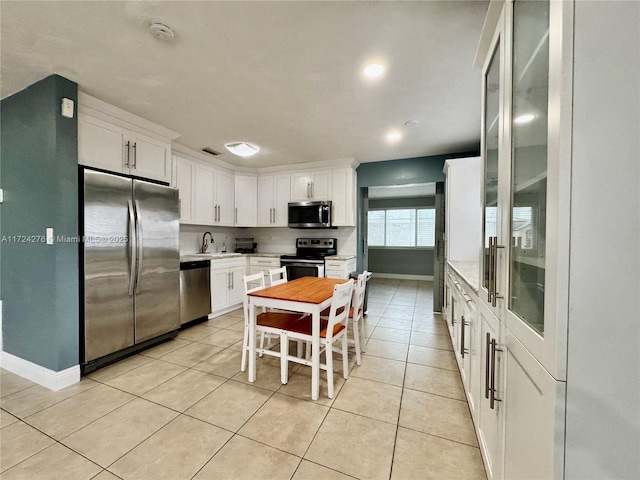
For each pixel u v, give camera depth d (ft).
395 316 13.34
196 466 4.58
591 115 2.02
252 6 4.56
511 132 3.33
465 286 6.71
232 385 7.06
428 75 6.56
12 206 7.58
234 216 15.23
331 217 14.23
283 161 14.30
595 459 2.06
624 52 1.98
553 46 2.19
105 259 7.75
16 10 4.58
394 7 4.59
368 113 8.57
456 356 8.36
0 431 5.35
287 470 4.52
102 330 7.70
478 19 4.87
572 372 2.08
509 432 3.23
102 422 5.62
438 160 13.23
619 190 2.00
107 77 6.68
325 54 5.80
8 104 7.54
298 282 9.35
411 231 23.91
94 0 4.40
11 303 7.69
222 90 7.23
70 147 7.00
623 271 1.99
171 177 10.62
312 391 6.50
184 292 10.98
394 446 5.05
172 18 4.82
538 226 2.73
